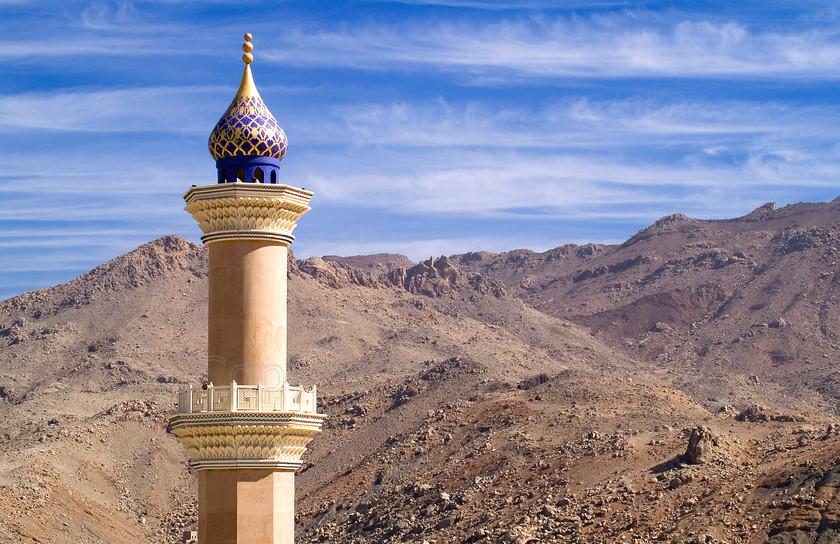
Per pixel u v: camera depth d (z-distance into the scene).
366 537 124.69
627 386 149.75
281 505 35.19
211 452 34.88
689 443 105.00
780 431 110.56
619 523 96.81
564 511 103.56
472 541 106.25
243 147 36.62
